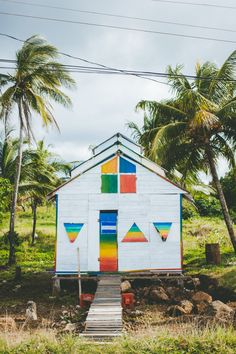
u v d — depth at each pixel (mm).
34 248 31625
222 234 32500
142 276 19281
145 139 23594
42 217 44938
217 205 41938
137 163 20328
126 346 10219
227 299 17109
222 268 20531
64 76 26547
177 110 22234
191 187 36531
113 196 20109
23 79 26859
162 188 20156
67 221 19984
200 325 12336
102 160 20234
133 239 19875
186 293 18125
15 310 16656
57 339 11234
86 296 16875
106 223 20000
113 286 17297
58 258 19766
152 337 10594
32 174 30891
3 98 25953
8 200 28812
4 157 30141
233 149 22641
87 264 19734
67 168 36062
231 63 21594
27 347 10180
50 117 27750
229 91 22219
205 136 21891
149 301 17328
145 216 20000
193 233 34281
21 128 27281
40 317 15516
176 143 22156
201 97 20078
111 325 13094
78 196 20141
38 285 21031
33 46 26375
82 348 10156
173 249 19781
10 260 26562
